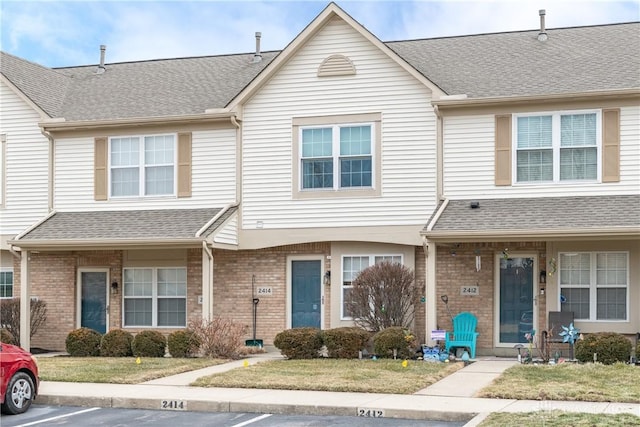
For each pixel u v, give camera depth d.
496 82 21.41
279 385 14.90
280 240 21.91
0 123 24.41
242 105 22.41
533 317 20.39
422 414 12.45
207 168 22.67
